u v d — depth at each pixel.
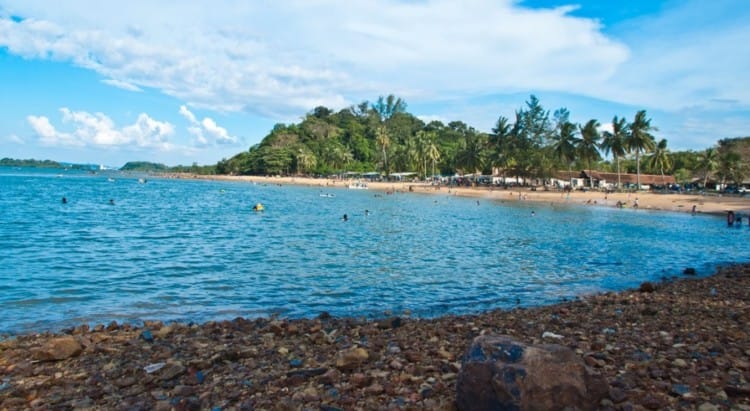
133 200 63.16
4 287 14.42
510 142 109.12
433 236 30.44
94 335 9.45
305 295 14.27
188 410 5.63
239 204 60.91
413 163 153.38
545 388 4.63
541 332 9.49
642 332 9.28
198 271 17.58
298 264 19.36
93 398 6.21
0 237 25.56
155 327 10.34
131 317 11.66
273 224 36.56
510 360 4.91
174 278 16.31
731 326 9.71
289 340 9.12
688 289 14.70
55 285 14.86
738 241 30.44
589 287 16.02
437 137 176.75
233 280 16.14
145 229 31.25
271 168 180.38
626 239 30.58
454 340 8.98
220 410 5.64
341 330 9.92
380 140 160.62
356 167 172.88
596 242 28.70
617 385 5.96
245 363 7.59
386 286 15.67
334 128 195.38
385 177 159.25
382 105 192.75
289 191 104.50
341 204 64.19
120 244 24.12
